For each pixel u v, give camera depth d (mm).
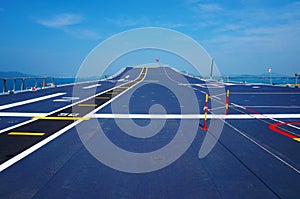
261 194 4480
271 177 5172
